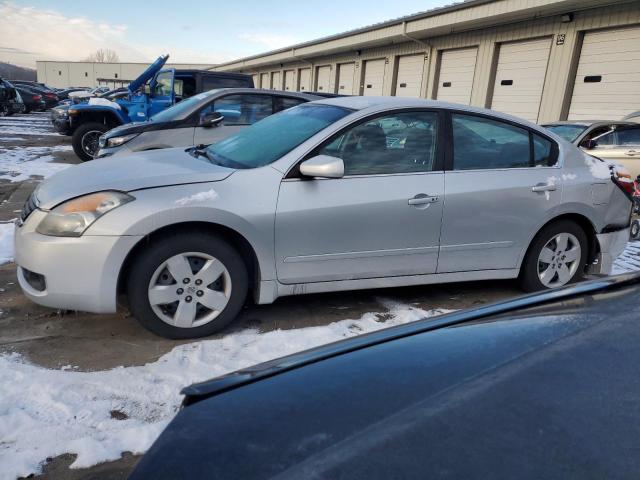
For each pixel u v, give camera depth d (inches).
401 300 150.6
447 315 67.4
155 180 114.7
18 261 113.4
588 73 455.5
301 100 293.0
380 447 37.0
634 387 42.6
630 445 35.6
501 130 144.9
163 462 40.3
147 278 111.3
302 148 123.3
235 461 38.7
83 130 405.4
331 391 47.1
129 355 109.7
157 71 411.8
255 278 123.2
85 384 97.2
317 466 36.0
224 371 104.2
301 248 122.0
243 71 1588.3
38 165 371.2
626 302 60.6
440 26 569.6
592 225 155.1
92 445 79.7
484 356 50.5
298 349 115.5
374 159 129.3
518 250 146.2
